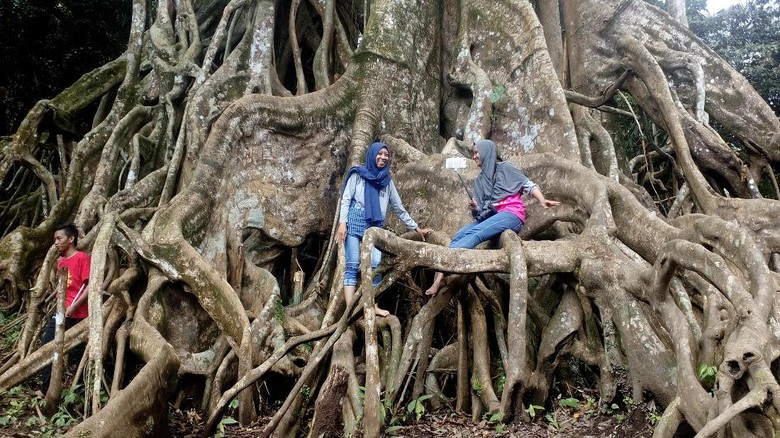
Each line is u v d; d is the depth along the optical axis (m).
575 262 5.84
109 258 7.21
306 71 11.77
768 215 7.04
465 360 6.27
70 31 15.18
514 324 5.44
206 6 12.64
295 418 5.61
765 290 4.40
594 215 5.96
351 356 5.86
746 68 14.90
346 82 9.21
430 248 5.70
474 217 6.58
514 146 8.65
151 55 11.38
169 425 5.67
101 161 9.85
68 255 6.71
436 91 9.99
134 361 6.37
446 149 8.26
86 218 9.04
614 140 11.38
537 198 6.21
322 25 11.78
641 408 5.20
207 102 9.41
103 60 15.79
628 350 5.30
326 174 8.62
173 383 5.30
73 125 11.30
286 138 8.42
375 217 6.43
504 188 6.23
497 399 5.75
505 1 9.71
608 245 5.77
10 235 9.34
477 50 9.81
